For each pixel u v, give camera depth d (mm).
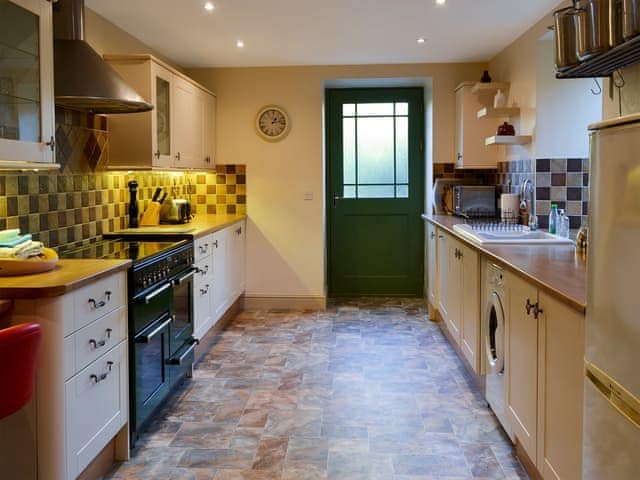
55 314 2088
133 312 2766
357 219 6387
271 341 4688
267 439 2926
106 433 2494
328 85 6090
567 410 1952
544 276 2283
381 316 5527
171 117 4316
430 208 5863
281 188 5727
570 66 2668
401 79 5727
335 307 5910
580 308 1791
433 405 3348
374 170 6312
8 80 2303
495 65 5270
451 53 5152
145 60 3855
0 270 2271
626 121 1426
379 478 2537
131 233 3908
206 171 5418
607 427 1544
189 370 3797
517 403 2568
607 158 1535
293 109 5652
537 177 4188
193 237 3875
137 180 4496
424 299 6293
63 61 3158
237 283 5418
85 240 3645
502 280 2863
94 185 3781
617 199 1476
